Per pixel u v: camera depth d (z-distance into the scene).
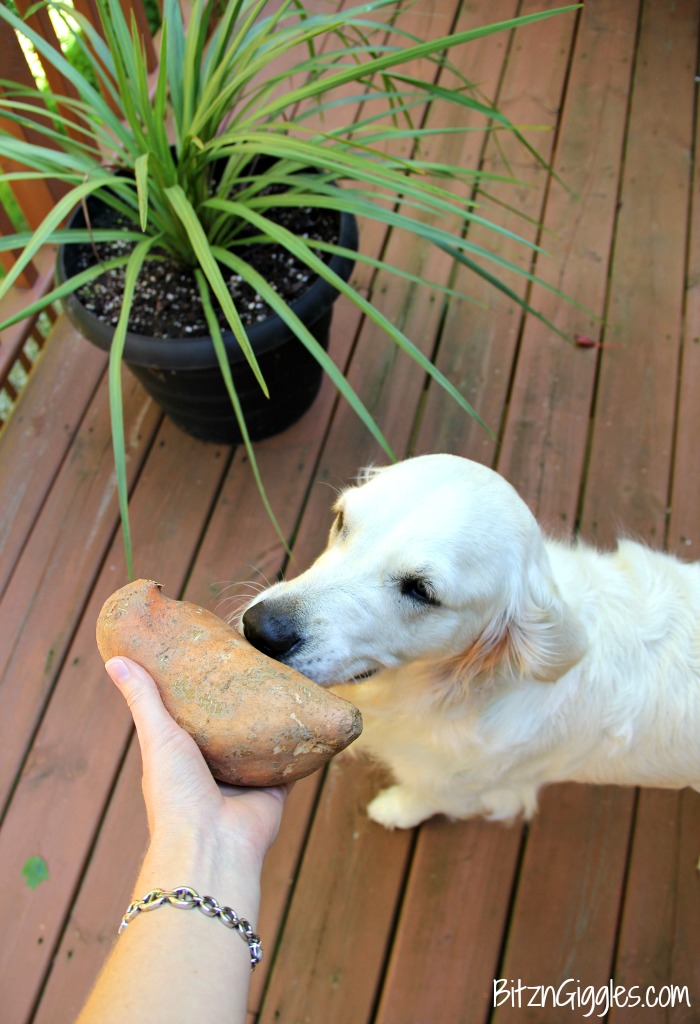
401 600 0.85
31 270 1.50
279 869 1.14
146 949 0.59
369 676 0.92
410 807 1.13
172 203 1.00
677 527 1.36
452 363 1.48
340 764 1.20
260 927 1.11
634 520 1.37
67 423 1.43
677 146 1.69
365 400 1.45
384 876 1.15
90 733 1.21
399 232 1.59
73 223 1.23
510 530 0.86
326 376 1.47
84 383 1.46
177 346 1.11
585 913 1.13
